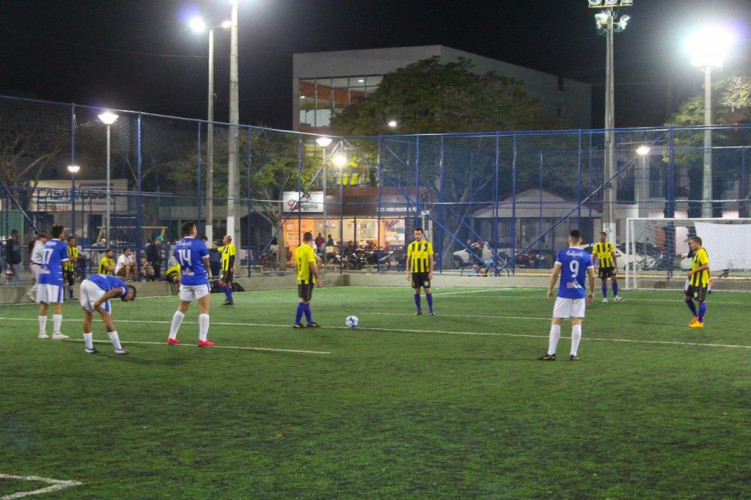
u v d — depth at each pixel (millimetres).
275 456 7332
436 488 6398
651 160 39312
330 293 29344
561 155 39844
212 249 30078
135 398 9945
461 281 33219
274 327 17859
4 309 22453
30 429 8344
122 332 16875
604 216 32625
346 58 69562
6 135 44625
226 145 44625
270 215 35594
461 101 50656
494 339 15703
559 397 9984
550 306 23250
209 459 7230
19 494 6223
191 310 22250
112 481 6570
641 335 16391
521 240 37875
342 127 54219
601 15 32938
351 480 6613
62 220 35531
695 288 17844
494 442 7824
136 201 28922
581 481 6574
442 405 9523
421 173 38438
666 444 7738
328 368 12211
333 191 40719
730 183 39062
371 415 9000
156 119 29609
